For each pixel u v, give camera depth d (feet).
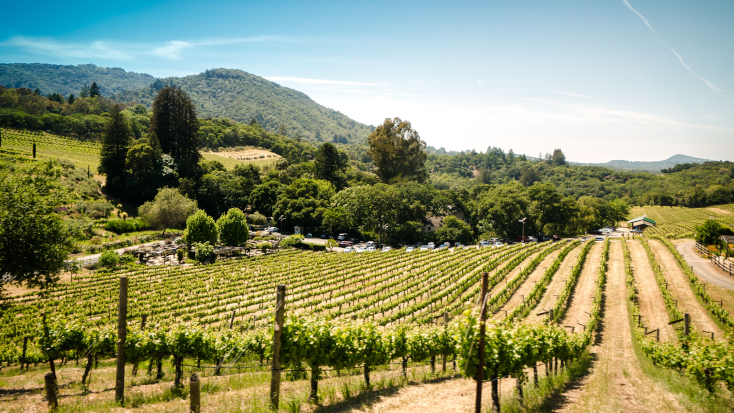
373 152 365.81
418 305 116.78
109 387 46.55
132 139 416.67
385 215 281.74
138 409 35.47
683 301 110.22
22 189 57.41
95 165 346.54
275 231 306.14
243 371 54.08
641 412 33.01
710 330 87.25
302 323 41.34
